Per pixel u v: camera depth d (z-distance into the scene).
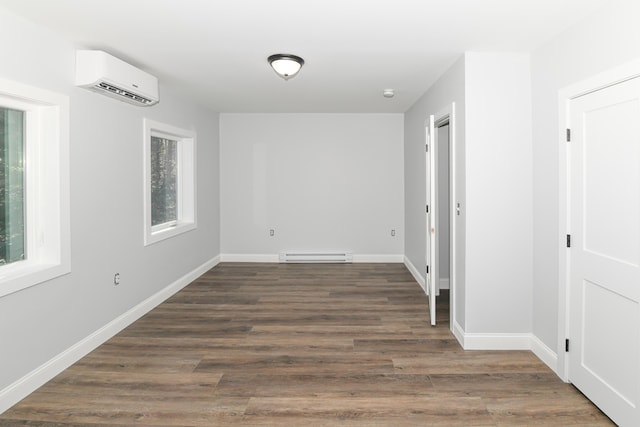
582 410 2.28
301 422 2.15
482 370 2.75
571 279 2.54
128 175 3.65
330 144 6.27
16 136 2.63
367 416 2.20
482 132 3.03
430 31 2.66
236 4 2.29
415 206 5.33
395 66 3.50
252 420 2.16
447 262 5.03
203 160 5.60
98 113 3.19
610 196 2.18
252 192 6.36
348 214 6.35
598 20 2.25
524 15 2.38
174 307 4.14
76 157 2.93
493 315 3.09
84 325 3.02
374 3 2.27
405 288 4.89
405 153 6.11
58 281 2.74
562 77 2.60
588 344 2.38
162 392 2.45
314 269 5.90
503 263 3.07
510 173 3.04
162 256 4.36
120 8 2.34
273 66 3.28
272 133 6.29
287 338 3.32
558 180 2.65
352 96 4.87
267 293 4.66
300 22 2.54
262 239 6.41
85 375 2.68
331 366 2.80
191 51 3.14
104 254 3.28
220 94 4.77
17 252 2.65
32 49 2.51
